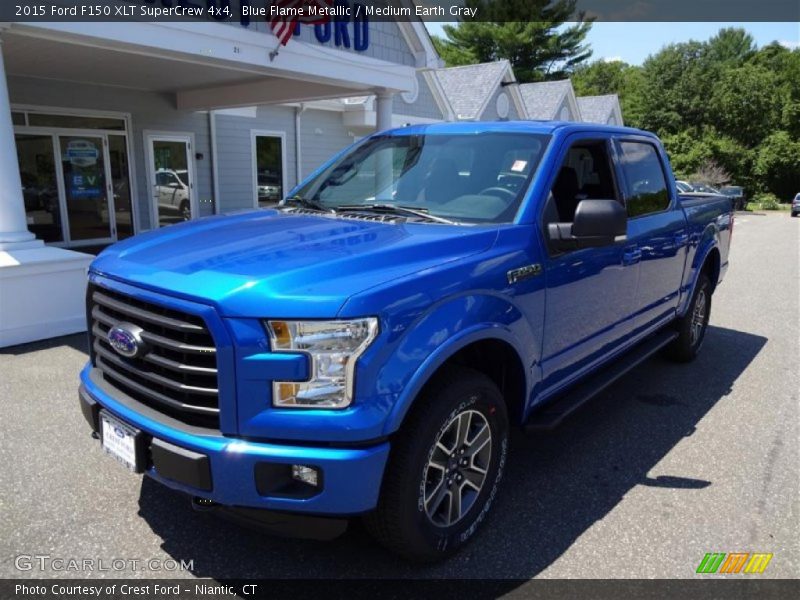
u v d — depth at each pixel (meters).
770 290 10.21
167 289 2.40
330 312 2.22
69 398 4.62
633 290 4.16
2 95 6.20
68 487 3.38
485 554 2.89
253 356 2.23
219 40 8.42
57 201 12.57
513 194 3.30
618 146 4.24
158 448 2.39
